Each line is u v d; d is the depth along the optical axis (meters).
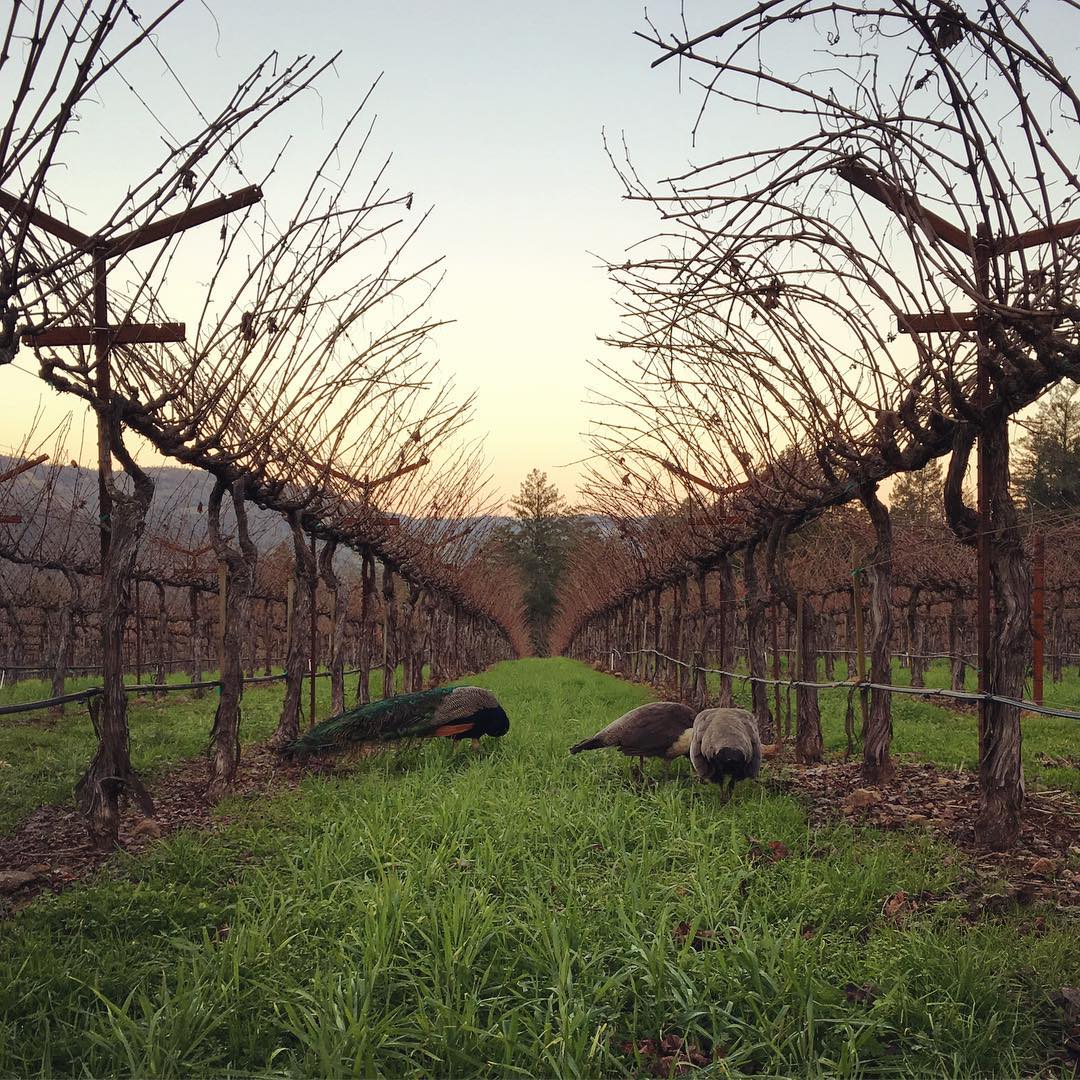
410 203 8.29
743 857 6.67
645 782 9.85
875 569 10.22
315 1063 3.78
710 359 10.46
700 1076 3.79
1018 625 7.09
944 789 9.59
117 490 7.78
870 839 7.23
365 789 9.05
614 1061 3.92
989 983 4.37
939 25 5.23
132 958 4.93
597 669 45.00
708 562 18.45
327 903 5.51
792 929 5.02
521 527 100.31
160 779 11.00
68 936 5.37
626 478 19.22
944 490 7.84
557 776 9.78
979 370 7.33
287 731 13.06
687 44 4.92
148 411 8.20
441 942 4.86
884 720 10.05
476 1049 3.93
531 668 43.00
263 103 5.38
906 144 6.03
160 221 7.57
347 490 14.68
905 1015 4.17
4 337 5.50
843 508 18.44
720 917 5.28
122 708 7.62
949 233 7.76
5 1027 4.04
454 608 37.66
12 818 8.78
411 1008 4.31
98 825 7.44
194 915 5.59
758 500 13.08
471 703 11.64
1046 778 10.10
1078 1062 3.93
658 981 4.46
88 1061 3.92
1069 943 4.90
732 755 8.41
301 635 13.26
